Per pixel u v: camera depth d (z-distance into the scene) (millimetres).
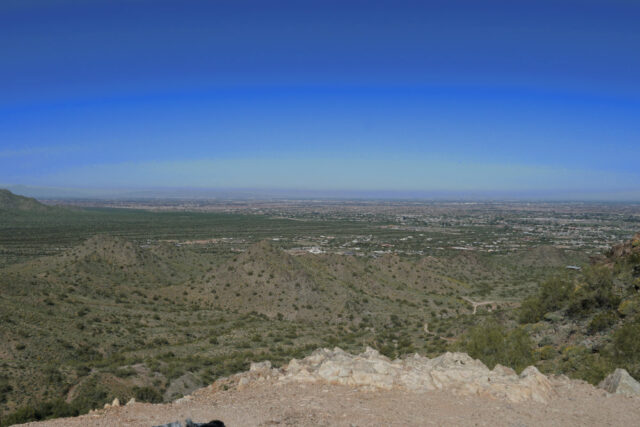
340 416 13203
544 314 40750
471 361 19188
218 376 40469
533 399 14906
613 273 38375
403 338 56062
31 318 51562
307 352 49250
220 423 10289
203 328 60781
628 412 13984
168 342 53812
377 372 16875
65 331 50906
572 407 14406
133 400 15875
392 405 14188
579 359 25703
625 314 30500
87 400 33156
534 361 27969
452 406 14172
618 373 16703
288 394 15461
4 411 31172
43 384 35375
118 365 41312
